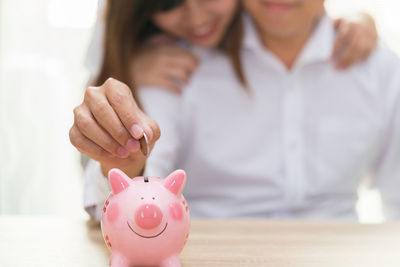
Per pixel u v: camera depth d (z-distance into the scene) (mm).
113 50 1122
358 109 1267
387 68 1300
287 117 1226
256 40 1236
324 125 1249
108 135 584
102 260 589
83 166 987
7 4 1749
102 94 591
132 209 524
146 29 1250
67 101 1799
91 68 1296
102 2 1263
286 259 601
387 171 1294
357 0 1726
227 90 1254
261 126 1240
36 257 597
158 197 532
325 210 1226
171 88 1224
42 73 1772
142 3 1111
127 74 1111
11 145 1750
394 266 583
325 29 1260
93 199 734
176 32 1210
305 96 1251
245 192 1220
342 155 1248
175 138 1219
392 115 1281
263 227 788
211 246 657
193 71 1252
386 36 1748
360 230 772
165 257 534
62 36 1793
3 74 1743
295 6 1121
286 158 1213
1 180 1740
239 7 1217
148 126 570
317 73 1257
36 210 1766
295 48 1271
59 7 1782
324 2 1170
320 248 659
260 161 1230
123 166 650
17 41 1767
